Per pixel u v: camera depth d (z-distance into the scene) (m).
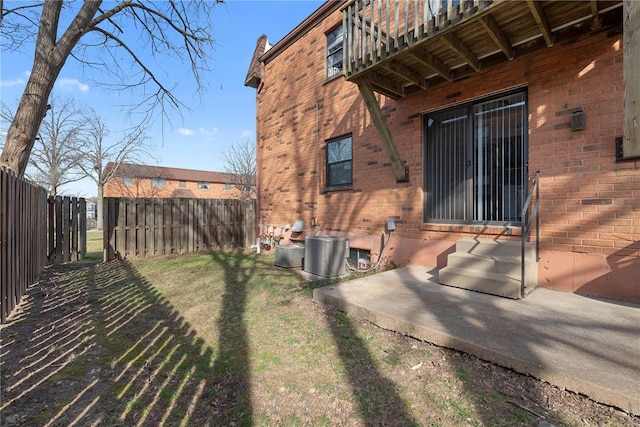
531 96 4.29
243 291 5.16
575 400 2.09
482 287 4.03
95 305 4.51
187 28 8.10
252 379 2.58
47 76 5.82
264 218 9.90
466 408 2.11
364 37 4.61
